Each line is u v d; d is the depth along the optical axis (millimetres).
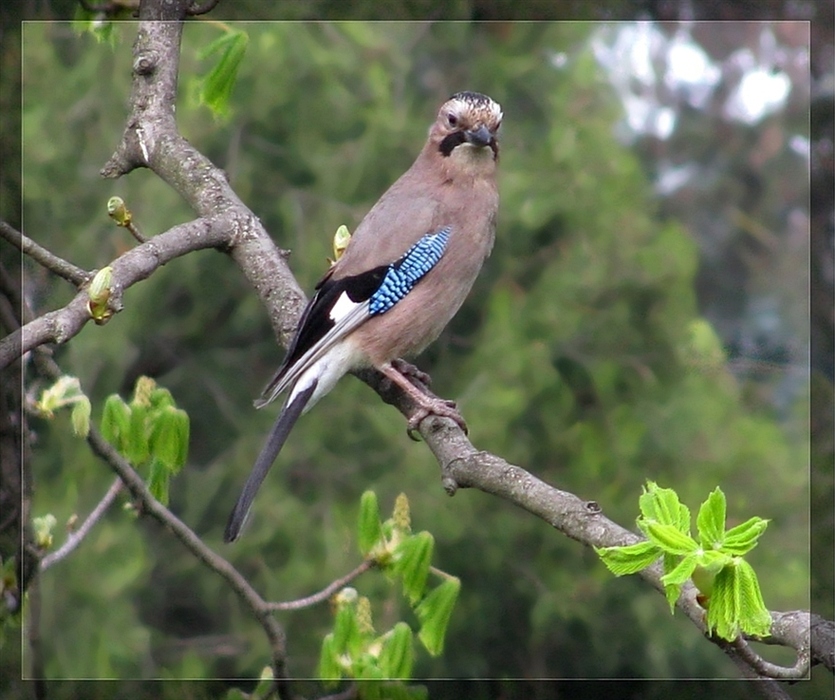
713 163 14625
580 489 13414
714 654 12664
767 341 13898
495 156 7227
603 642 12867
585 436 13398
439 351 13719
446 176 7094
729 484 13172
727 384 13656
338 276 6578
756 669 3480
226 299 13570
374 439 13172
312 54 13109
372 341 6551
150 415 5398
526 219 13367
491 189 7203
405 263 6695
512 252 13680
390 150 13484
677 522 3387
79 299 4434
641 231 13766
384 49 13750
